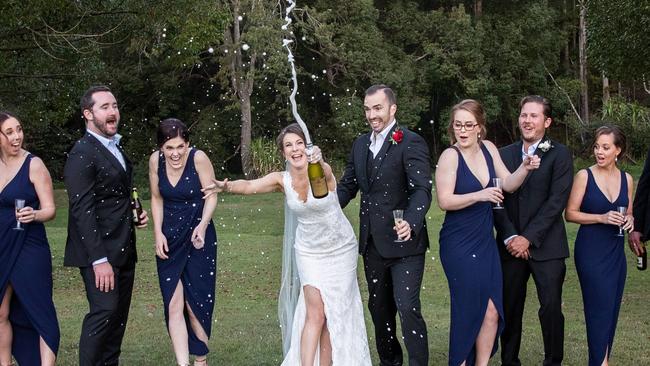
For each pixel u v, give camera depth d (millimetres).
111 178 5094
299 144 5020
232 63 27406
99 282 5008
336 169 28812
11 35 10945
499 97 33250
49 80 12031
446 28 31125
